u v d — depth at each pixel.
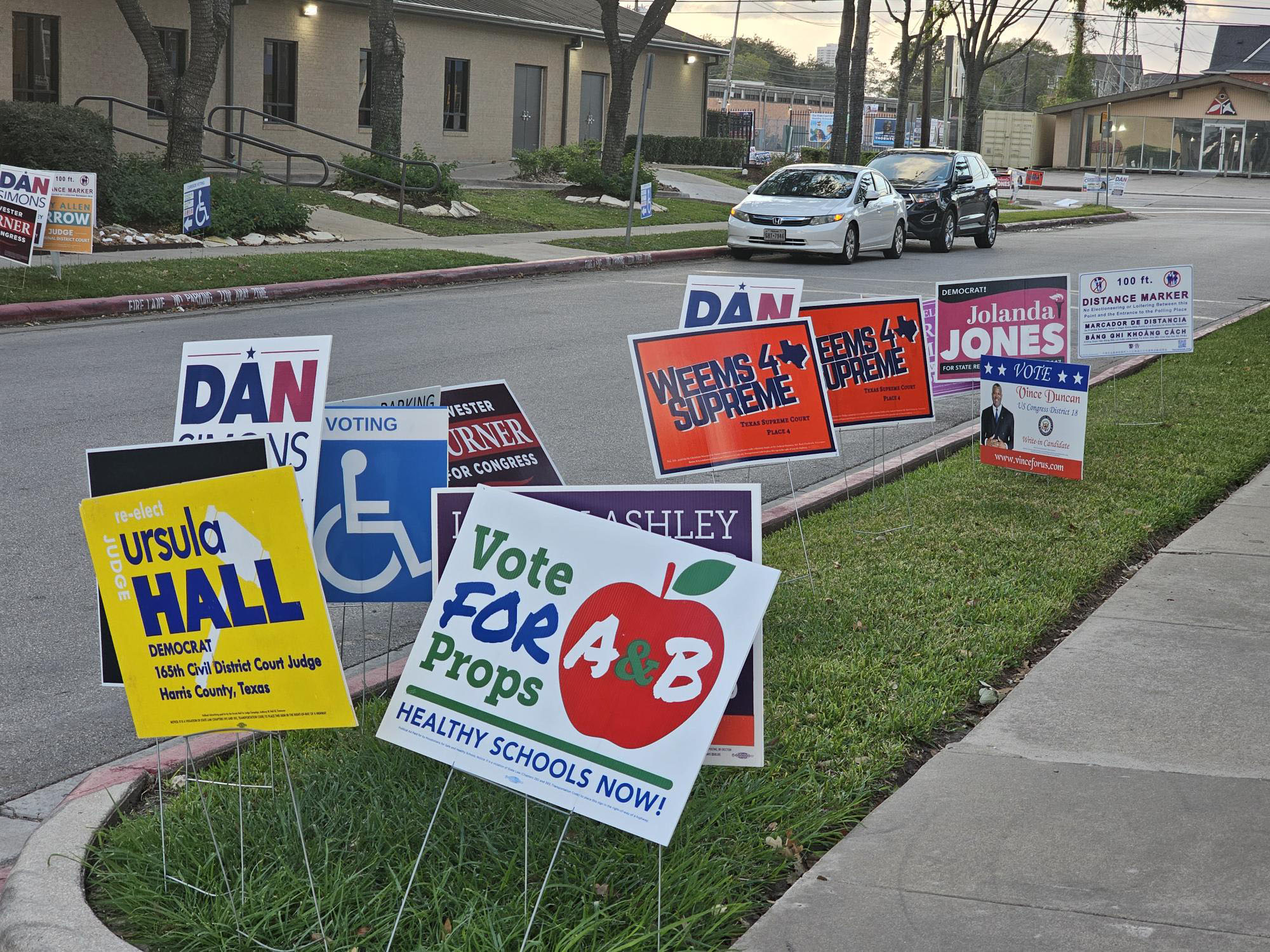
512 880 3.47
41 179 14.43
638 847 3.62
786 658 5.13
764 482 8.30
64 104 24.20
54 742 4.62
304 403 4.43
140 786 4.11
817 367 6.00
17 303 13.69
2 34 24.89
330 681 3.34
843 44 36.25
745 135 51.34
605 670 3.34
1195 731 4.58
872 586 6.02
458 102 34.91
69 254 16.55
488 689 3.42
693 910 3.39
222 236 19.38
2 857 3.82
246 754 4.30
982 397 8.23
